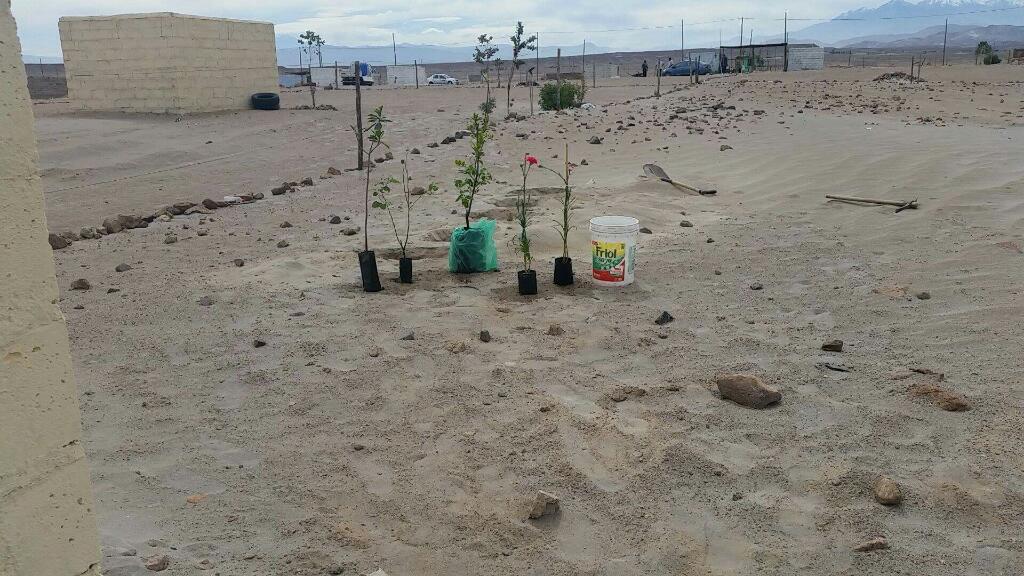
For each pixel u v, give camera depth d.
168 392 4.71
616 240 6.66
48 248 1.99
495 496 3.58
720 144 14.55
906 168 11.05
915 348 5.20
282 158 16.34
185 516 3.42
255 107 27.58
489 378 4.86
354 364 5.10
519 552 3.19
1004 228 7.95
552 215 9.65
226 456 3.95
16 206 1.90
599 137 16.64
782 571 3.04
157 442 4.09
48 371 2.01
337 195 11.73
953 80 31.28
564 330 5.68
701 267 7.35
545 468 3.81
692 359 5.14
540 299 6.46
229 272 7.37
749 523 3.35
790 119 17.58
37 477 2.00
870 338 5.42
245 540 3.25
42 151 16.83
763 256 7.64
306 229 9.34
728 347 5.34
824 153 12.61
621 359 5.16
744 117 18.45
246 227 9.58
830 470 3.73
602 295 6.58
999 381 4.62
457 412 4.41
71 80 26.47
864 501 3.47
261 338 5.56
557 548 3.21
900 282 6.61
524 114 24.31
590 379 4.83
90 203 11.78
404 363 5.10
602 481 3.69
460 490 3.63
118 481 3.71
